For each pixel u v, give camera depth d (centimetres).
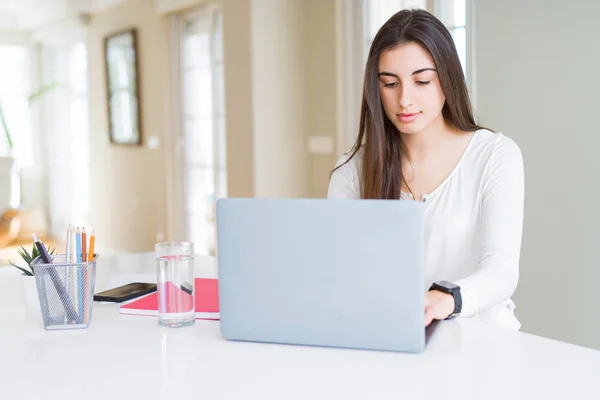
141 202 603
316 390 101
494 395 97
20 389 105
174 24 564
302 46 463
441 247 166
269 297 121
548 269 301
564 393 97
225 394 100
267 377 106
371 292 115
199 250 562
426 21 155
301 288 119
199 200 557
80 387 104
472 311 132
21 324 142
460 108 164
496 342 120
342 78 427
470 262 164
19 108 579
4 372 112
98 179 611
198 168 555
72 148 597
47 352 122
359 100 418
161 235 583
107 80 607
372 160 171
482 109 322
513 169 161
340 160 189
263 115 452
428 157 170
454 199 166
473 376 104
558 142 294
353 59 420
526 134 305
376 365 110
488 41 317
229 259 122
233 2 462
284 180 463
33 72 585
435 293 130
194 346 123
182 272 134
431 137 169
